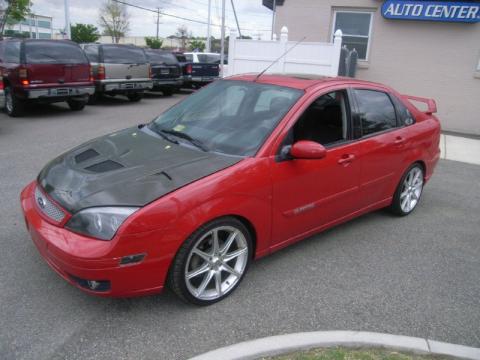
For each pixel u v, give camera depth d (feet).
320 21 39.34
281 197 12.07
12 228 14.94
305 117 12.86
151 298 11.40
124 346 9.67
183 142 12.71
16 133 30.45
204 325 10.46
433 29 36.94
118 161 11.55
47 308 10.81
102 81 45.34
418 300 11.98
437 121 19.19
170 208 9.85
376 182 15.53
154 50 56.18
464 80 37.27
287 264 13.55
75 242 9.60
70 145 27.40
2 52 38.04
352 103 14.51
